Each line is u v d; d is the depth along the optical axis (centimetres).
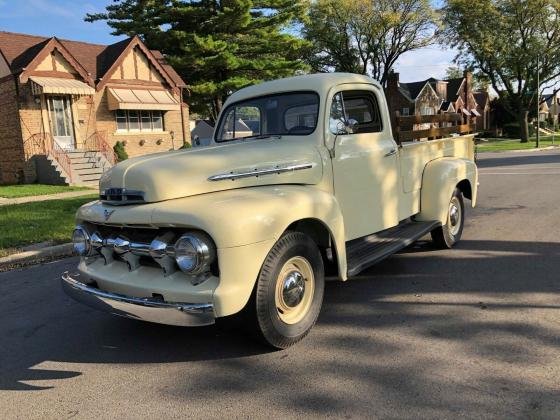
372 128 526
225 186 394
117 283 376
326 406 309
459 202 689
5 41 2209
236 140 512
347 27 4381
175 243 349
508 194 1177
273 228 360
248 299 354
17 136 2092
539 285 513
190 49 2847
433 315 446
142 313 349
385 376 342
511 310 449
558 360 353
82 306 530
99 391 345
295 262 392
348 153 482
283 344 384
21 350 421
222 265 338
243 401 320
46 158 2031
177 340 421
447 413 295
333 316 455
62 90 2066
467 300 480
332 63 4691
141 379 358
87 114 2281
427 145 629
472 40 4294
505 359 358
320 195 413
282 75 3219
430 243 705
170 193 371
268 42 3114
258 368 363
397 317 446
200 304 335
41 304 542
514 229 785
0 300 562
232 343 407
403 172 572
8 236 850
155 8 3058
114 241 389
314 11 4247
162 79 2583
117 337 438
